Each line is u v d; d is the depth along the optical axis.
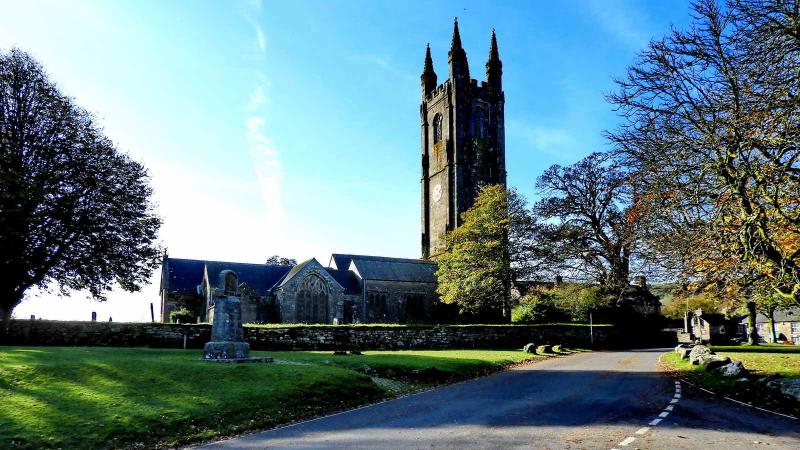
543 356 39.03
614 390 20.75
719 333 56.34
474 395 20.06
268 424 15.09
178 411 15.14
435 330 45.69
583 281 56.94
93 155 37.66
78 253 37.16
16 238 33.09
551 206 59.91
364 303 68.56
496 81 85.38
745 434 12.91
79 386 16.59
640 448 11.53
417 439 12.73
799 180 17.47
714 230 18.78
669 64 20.27
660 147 20.48
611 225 54.22
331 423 15.12
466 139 81.19
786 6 17.08
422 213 86.75
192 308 62.91
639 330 58.19
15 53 36.31
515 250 60.28
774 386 19.03
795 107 16.95
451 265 62.97
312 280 63.09
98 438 12.94
